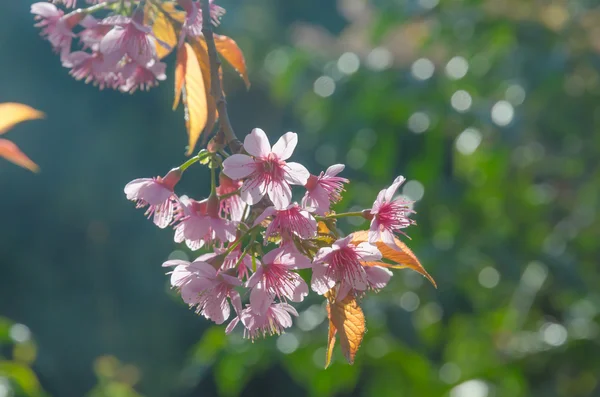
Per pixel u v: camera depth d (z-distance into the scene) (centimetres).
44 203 938
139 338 937
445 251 527
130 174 963
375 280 185
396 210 182
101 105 945
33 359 479
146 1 215
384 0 523
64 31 218
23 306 927
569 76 548
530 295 575
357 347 179
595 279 607
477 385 468
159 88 966
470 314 572
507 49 530
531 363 572
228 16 1066
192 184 795
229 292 177
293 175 176
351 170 598
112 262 949
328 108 520
